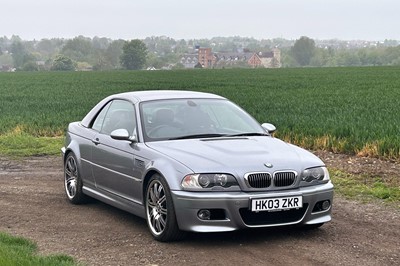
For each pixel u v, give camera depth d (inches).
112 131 332.2
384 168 446.3
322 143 547.5
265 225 268.1
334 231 294.0
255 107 987.9
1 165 529.3
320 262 246.4
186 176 268.1
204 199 262.7
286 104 1054.4
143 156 295.0
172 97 336.5
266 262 247.4
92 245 279.7
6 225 320.8
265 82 2267.5
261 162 272.4
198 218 264.8
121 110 339.6
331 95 1353.3
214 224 264.8
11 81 2859.3
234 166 268.7
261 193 266.1
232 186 265.4
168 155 283.0
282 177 270.4
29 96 1667.1
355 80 2185.0
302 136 579.5
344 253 258.2
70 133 379.2
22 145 631.8
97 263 252.1
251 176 266.4
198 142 297.3
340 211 334.6
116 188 322.0
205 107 332.2
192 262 249.9
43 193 402.3
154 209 286.5
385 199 361.7
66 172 379.6
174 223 273.4
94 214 342.0
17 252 251.1
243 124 327.0
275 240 279.3
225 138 305.6
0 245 255.6
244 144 294.0
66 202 375.2
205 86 2044.8
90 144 348.2
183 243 278.4
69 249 273.7
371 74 2731.3
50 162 542.3
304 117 738.8
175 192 268.8
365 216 322.7
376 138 521.0
